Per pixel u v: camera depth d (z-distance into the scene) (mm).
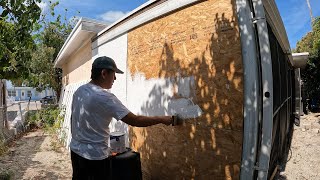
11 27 4168
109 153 2959
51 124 12391
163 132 3613
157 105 3748
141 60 4207
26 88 45844
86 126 2549
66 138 8273
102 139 2576
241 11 2553
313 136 8812
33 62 18562
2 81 10000
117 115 2486
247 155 2506
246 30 2514
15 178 5367
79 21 6406
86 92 2600
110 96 2547
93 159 2523
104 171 2609
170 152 3471
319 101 16328
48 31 20578
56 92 21141
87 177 2553
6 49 4406
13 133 10438
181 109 3268
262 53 2436
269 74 2402
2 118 9352
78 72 9688
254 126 2465
